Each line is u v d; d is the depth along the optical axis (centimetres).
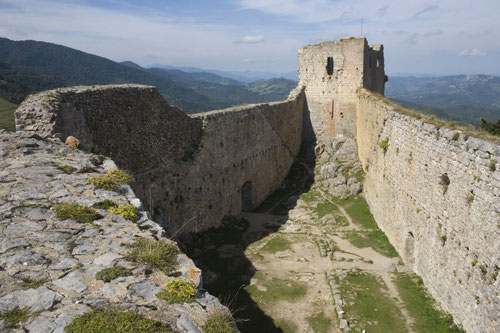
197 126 2533
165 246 779
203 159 2564
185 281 680
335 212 3027
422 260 1838
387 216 2450
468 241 1370
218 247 2412
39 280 648
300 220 2934
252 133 3209
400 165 2177
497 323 1159
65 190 1016
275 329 1555
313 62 4188
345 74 4028
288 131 3934
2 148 1267
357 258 2197
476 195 1320
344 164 3741
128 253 749
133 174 1947
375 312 1625
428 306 1631
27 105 1454
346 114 4084
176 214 2325
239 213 3108
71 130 1530
